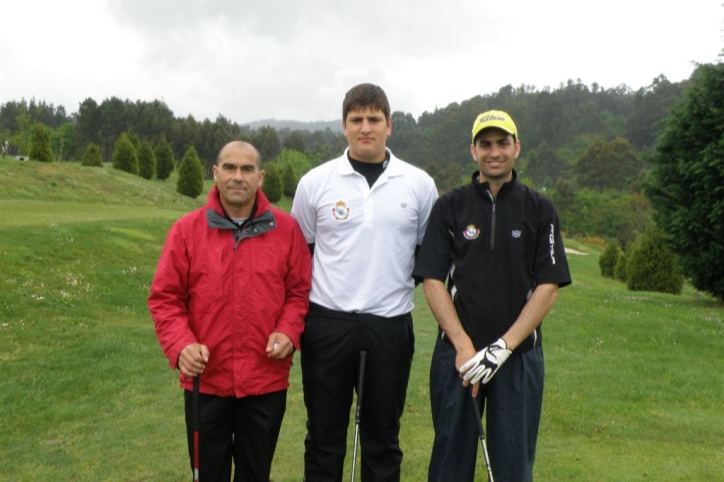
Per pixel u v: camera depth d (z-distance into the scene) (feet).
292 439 16.25
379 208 10.75
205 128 264.31
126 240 45.68
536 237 10.19
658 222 49.44
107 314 30.76
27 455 14.85
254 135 323.16
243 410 10.74
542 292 9.99
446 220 10.37
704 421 18.57
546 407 19.26
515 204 10.16
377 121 10.67
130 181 113.70
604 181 268.21
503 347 9.64
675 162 47.14
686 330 32.55
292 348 10.50
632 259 67.97
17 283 30.86
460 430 10.30
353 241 10.73
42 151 113.29
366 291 10.71
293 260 10.90
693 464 15.02
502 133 10.00
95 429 16.83
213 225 10.44
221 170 10.41
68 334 26.20
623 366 24.84
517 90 464.24
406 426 17.22
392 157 11.17
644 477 14.10
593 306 39.50
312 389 11.02
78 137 261.03
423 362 24.52
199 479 10.51
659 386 22.12
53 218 49.16
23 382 20.12
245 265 10.47
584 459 15.21
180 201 112.98
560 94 447.42
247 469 10.89
